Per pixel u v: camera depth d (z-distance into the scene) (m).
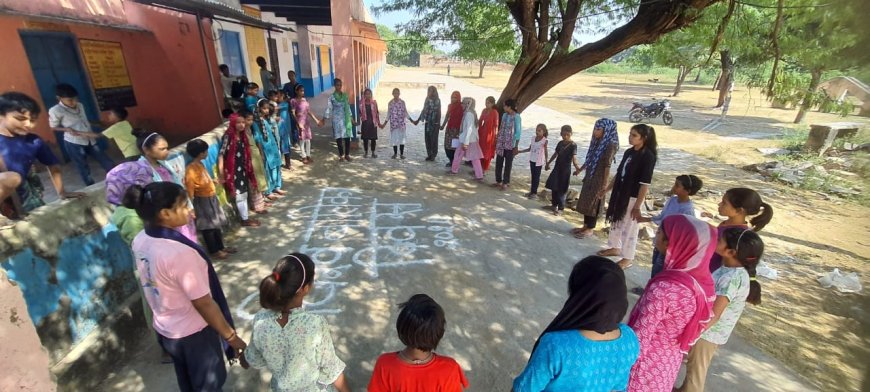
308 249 5.34
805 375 3.59
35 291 2.75
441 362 2.04
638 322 2.28
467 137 8.21
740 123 18.95
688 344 2.27
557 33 8.72
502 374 3.42
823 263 5.99
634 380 2.34
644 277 5.14
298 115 8.88
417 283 4.69
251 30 13.26
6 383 2.18
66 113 5.96
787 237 6.91
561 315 1.90
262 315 2.14
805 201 8.75
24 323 2.24
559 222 6.75
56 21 6.85
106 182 3.17
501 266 5.18
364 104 9.45
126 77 8.90
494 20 8.63
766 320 4.43
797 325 4.36
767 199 8.78
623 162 4.98
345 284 4.59
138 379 3.17
